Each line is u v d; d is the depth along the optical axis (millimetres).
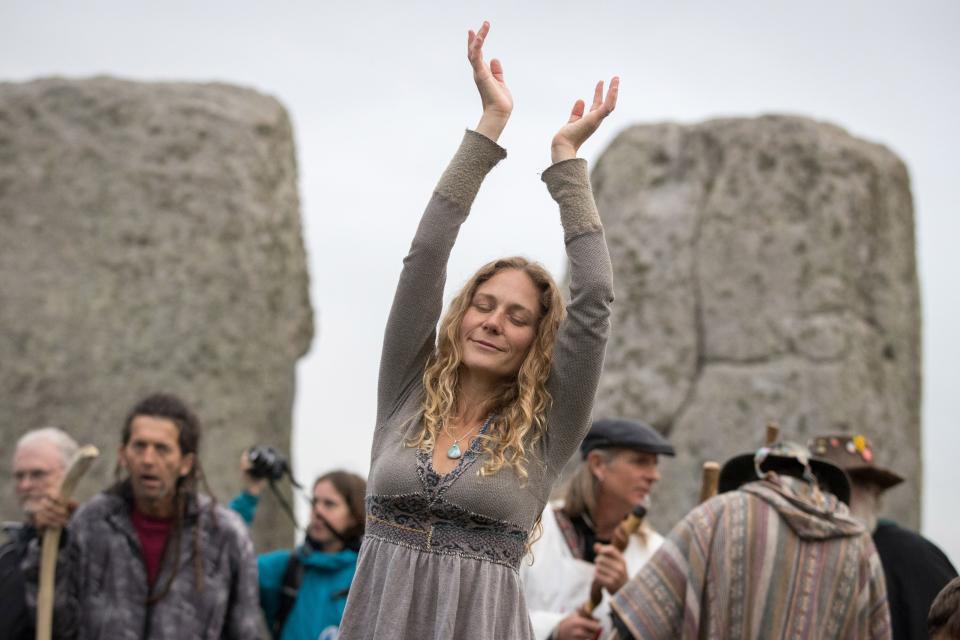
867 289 10578
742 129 10898
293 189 12086
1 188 11234
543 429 4379
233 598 6645
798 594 5602
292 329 11914
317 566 7246
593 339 4344
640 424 6656
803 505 5734
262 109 11758
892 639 6406
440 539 4207
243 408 11055
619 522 6637
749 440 10289
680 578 5688
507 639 4180
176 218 11188
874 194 10703
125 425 6629
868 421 10289
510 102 4523
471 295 4488
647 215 10938
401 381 4492
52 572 6301
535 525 4398
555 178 4457
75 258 11117
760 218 10656
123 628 6391
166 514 6594
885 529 6664
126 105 11383
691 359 10617
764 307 10508
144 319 11023
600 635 6262
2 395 10875
